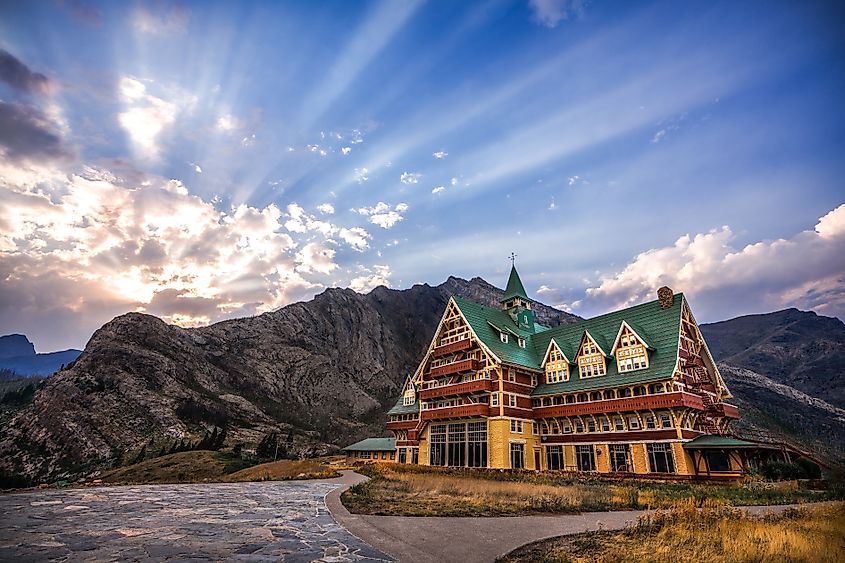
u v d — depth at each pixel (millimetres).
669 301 57594
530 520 20234
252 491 28500
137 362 175250
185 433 141875
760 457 45906
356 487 30234
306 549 13031
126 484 32031
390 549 13430
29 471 117625
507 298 78188
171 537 13969
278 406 199625
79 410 142875
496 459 56656
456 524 18469
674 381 49844
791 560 13164
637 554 13469
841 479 36094
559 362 62312
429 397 67438
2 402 180250
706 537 15438
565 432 58750
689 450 47375
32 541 12742
